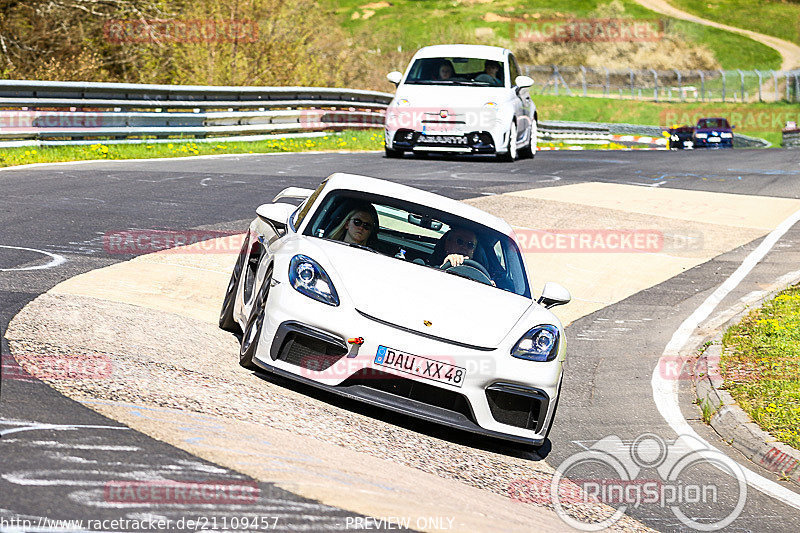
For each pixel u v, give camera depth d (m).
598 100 182.12
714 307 28.50
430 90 51.72
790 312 26.83
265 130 60.34
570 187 45.78
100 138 49.56
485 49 54.56
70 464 10.40
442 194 40.56
